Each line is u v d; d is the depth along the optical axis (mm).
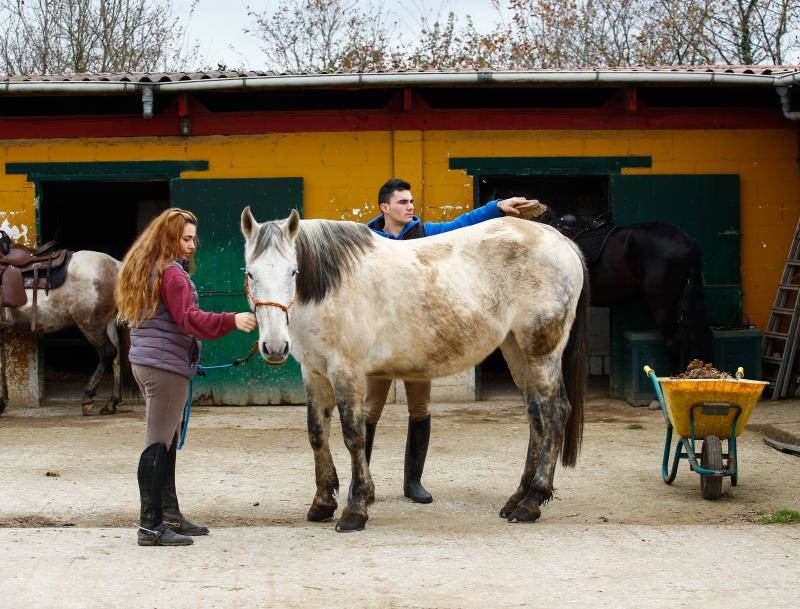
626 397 9812
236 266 9773
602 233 9750
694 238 9945
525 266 5426
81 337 14016
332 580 4125
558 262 5484
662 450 7406
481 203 12664
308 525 5242
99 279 9281
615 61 21406
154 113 9820
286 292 4574
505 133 9914
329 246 5023
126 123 9836
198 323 4461
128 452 7430
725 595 3914
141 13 20125
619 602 3824
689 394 5723
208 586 4027
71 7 19781
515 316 5449
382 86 9266
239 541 4797
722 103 10125
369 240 5230
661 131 9969
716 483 5719
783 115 9828
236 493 6051
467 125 9883
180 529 4914
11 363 9805
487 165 9898
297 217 4723
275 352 4484
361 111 9859
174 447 4875
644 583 4078
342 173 9898
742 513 5496
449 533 5004
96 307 9273
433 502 5812
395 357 5238
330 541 4812
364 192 9898
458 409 9523
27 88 8945
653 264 9141
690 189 9930
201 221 9781
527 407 5621
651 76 9102
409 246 5352
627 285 9539
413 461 5828
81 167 9859
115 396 9500
